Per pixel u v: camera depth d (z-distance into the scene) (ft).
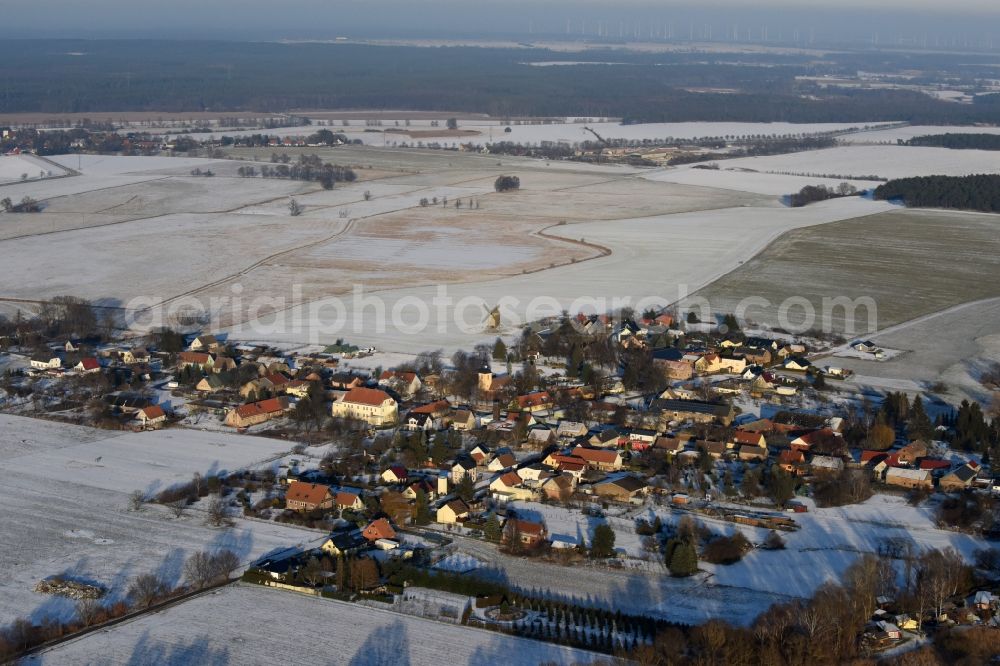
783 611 515.91
